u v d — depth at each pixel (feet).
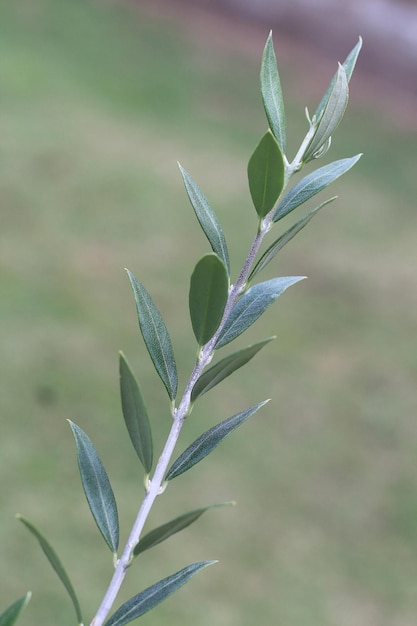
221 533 18.98
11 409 21.33
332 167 2.87
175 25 49.16
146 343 2.78
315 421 22.65
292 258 29.94
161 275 28.04
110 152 35.42
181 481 20.12
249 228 31.40
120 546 18.22
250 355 2.54
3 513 18.39
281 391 23.50
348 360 25.22
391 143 39.63
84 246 29.01
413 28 44.29
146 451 2.67
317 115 2.83
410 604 17.97
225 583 17.75
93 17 48.80
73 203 31.42
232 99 42.47
